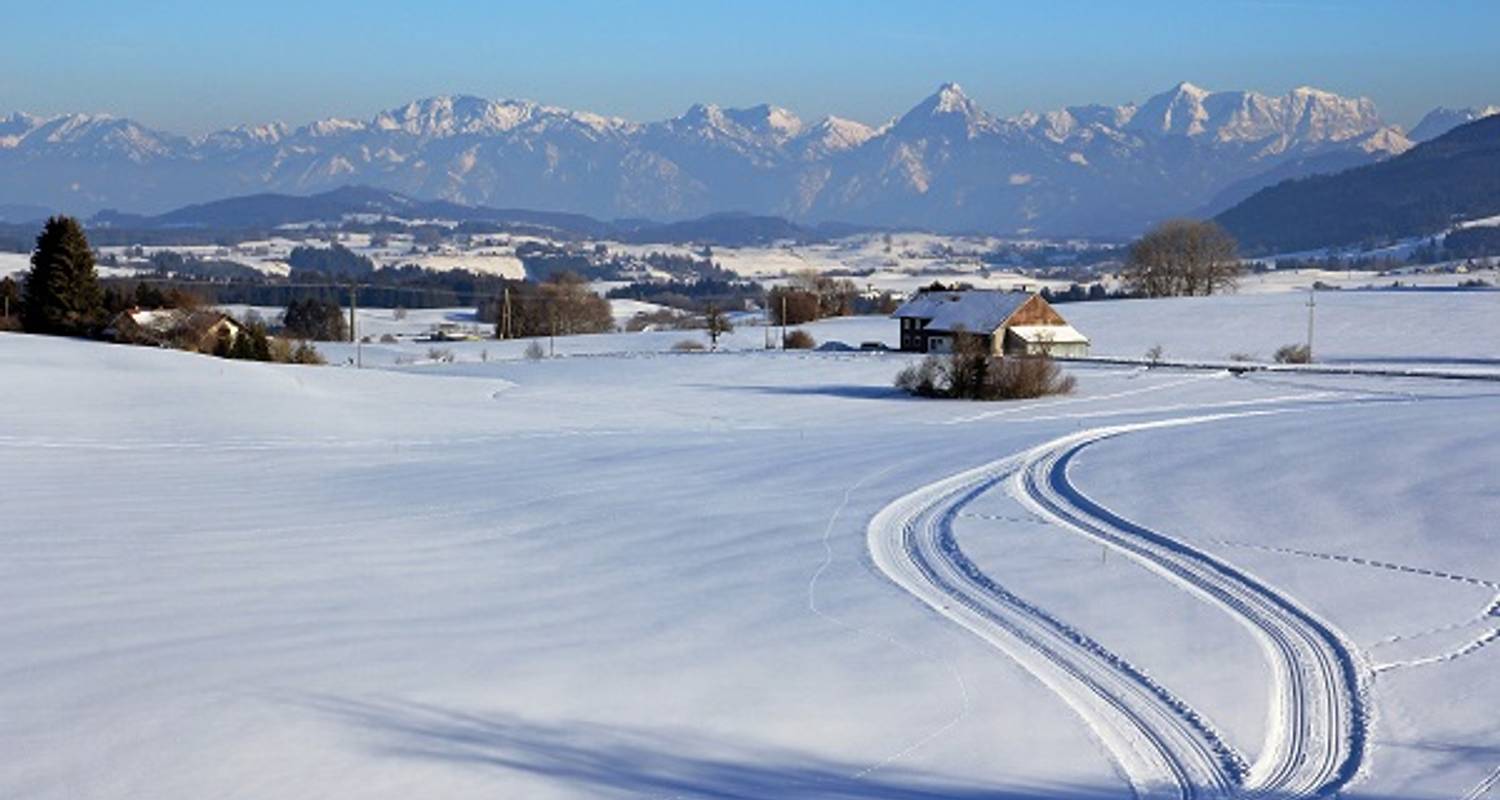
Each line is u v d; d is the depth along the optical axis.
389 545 26.25
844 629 20.28
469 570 24.17
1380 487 29.77
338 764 14.32
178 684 16.69
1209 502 29.47
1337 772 14.67
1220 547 25.31
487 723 15.80
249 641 18.78
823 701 16.92
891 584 23.23
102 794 13.34
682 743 15.41
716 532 27.95
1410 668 18.11
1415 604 21.05
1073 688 17.52
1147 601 21.67
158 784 13.62
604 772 14.49
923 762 14.96
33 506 29.73
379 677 17.33
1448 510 27.22
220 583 22.38
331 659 18.03
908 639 19.72
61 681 16.69
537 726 15.80
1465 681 17.53
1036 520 28.66
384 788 13.77
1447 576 22.66
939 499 31.61
